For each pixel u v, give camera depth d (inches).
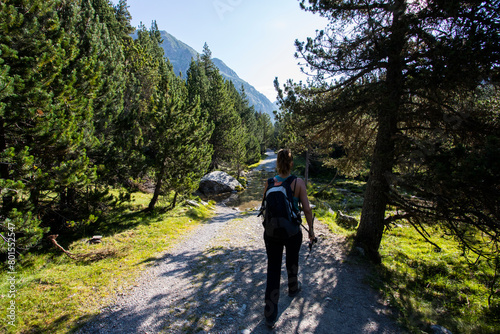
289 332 122.2
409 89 219.0
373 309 150.5
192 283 187.8
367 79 279.3
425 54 207.8
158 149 504.1
